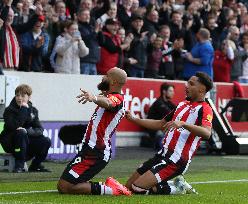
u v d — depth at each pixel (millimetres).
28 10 48094
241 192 30344
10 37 45500
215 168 40469
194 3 59125
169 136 27547
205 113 27109
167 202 25156
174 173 27359
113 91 27375
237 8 66125
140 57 52688
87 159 27109
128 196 26719
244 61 60531
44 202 24844
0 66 42969
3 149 35781
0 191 28516
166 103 50969
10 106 35656
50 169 37594
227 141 49000
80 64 49281
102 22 53312
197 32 57562
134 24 52844
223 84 57031
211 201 25844
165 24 57344
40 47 46781
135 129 51812
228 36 59688
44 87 45562
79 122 42625
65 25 48062
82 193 27109
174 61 54906
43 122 40875
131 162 42375
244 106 50000
